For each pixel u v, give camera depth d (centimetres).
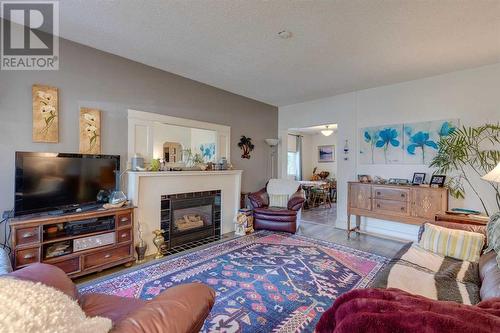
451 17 227
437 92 374
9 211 238
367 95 445
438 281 164
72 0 208
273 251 330
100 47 295
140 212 321
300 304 208
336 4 211
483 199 336
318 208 668
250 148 509
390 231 415
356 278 254
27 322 63
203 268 275
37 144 257
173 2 210
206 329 176
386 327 88
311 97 501
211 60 328
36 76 257
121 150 319
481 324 84
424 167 385
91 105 294
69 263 244
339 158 479
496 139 329
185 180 375
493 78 332
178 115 384
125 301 138
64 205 252
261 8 218
